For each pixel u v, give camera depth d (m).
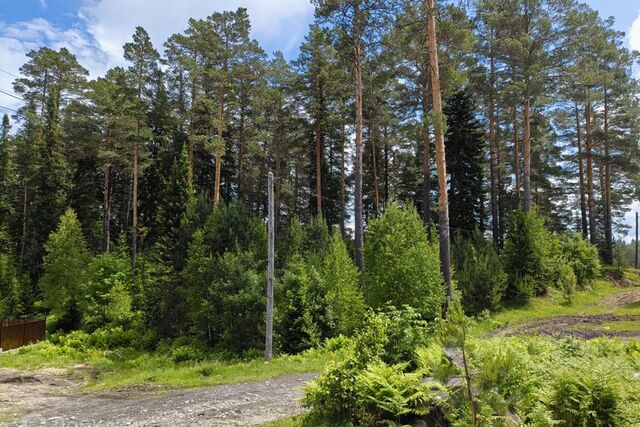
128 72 38.84
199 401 9.73
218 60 32.03
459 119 33.41
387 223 17.88
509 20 29.20
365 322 7.90
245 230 24.53
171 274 25.17
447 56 22.75
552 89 30.06
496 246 34.47
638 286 32.59
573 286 26.39
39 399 11.23
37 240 40.22
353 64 24.12
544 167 42.25
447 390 5.10
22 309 35.81
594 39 29.55
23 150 45.88
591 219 39.00
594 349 9.37
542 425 4.95
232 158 41.72
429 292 16.47
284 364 14.41
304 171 49.88
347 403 6.25
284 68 39.88
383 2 21.53
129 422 8.34
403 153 46.78
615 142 37.22
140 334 25.03
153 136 39.69
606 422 5.27
